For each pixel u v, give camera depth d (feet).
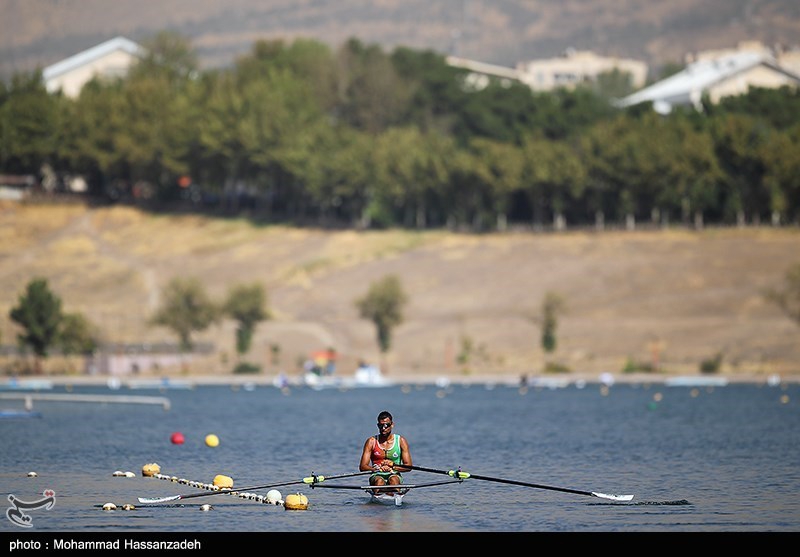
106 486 640.99
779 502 586.04
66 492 616.80
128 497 598.75
